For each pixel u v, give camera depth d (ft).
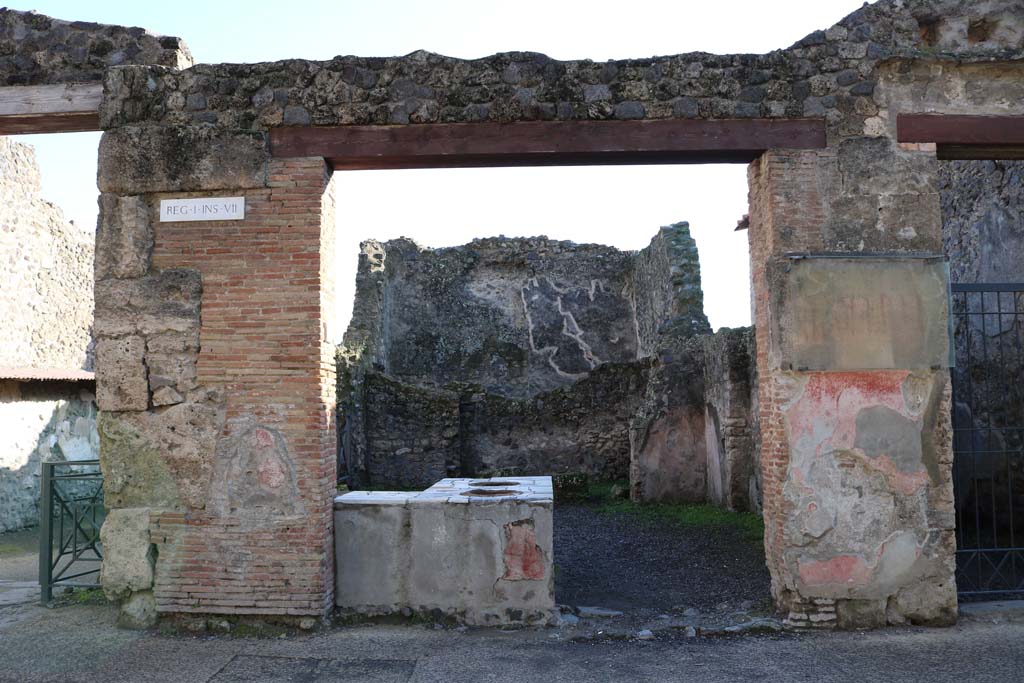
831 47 20.53
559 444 48.93
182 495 19.94
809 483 19.79
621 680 16.35
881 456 19.81
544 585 20.06
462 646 18.58
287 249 20.06
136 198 20.40
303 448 19.72
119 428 20.12
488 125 20.42
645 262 57.11
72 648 18.49
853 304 19.99
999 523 29.78
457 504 20.27
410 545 20.26
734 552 28.53
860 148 20.27
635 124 20.38
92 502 24.71
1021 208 28.89
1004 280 29.94
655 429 40.70
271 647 18.48
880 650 17.99
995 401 30.01
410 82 20.49
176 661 17.57
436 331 63.16
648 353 56.90
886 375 19.94
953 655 17.57
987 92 20.67
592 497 42.32
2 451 37.91
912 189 20.31
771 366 20.12
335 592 20.36
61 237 57.72
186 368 20.04
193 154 20.34
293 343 19.88
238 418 19.85
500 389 62.80
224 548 19.76
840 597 19.67
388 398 48.21
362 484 46.47
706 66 20.43
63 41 21.89
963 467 30.66
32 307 53.67
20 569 28.84
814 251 20.06
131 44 21.84
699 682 16.19
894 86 20.53
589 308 63.62
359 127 20.42
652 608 22.06
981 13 20.56
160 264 20.26
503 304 63.87
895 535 19.75
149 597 20.03
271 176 20.24
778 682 16.12
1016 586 21.94
